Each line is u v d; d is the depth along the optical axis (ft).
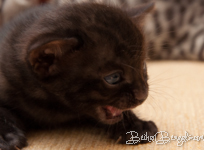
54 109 0.66
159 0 1.27
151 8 0.76
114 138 0.65
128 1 1.20
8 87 0.65
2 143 0.59
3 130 0.62
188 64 1.22
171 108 0.79
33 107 0.66
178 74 1.07
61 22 0.61
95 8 0.64
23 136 0.62
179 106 0.80
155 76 1.05
